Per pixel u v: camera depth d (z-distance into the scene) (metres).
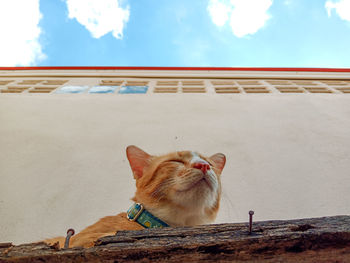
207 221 0.25
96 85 0.90
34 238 0.35
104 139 0.53
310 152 0.51
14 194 0.41
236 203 0.40
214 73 1.05
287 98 0.75
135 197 0.27
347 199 0.41
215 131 0.56
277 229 0.14
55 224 0.36
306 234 0.13
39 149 0.50
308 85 0.91
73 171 0.45
